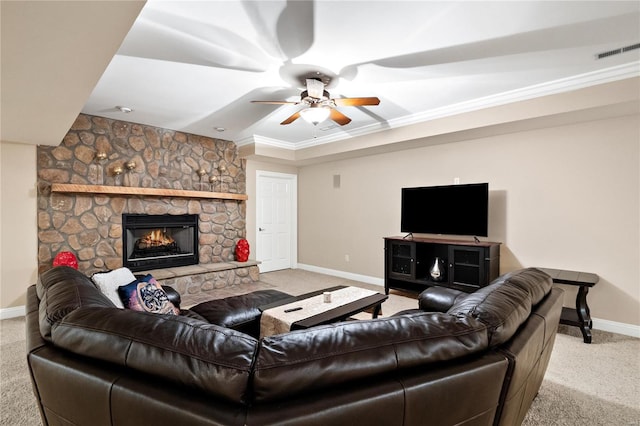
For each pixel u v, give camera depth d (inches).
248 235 235.3
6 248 143.1
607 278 131.5
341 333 40.5
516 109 133.3
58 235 154.8
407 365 39.4
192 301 169.8
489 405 43.8
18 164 145.3
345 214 230.7
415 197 183.3
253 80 119.6
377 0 74.2
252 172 236.8
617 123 129.0
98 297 60.4
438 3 75.6
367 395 35.3
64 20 53.5
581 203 137.3
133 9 51.0
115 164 170.9
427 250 184.5
